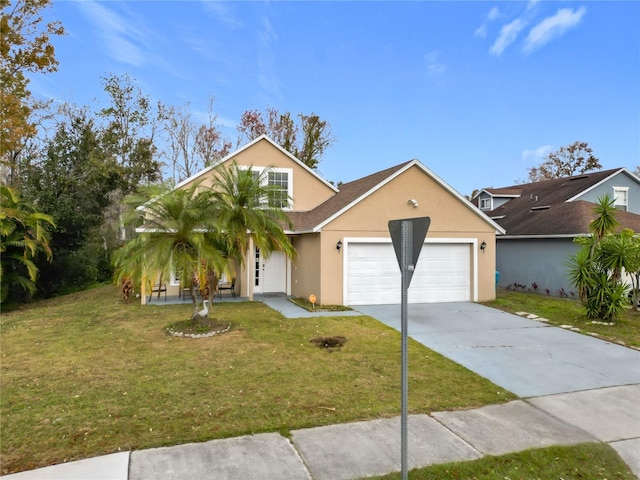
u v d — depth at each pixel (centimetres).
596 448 443
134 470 377
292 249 1176
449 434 465
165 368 684
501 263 1994
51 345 841
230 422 481
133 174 2608
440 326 1045
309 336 918
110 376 642
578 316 1166
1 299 1366
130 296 1488
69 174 2062
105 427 464
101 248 2262
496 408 545
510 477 385
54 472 372
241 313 1184
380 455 414
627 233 1159
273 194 1146
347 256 1345
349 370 685
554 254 1667
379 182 1377
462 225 1444
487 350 830
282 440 440
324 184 1772
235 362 721
